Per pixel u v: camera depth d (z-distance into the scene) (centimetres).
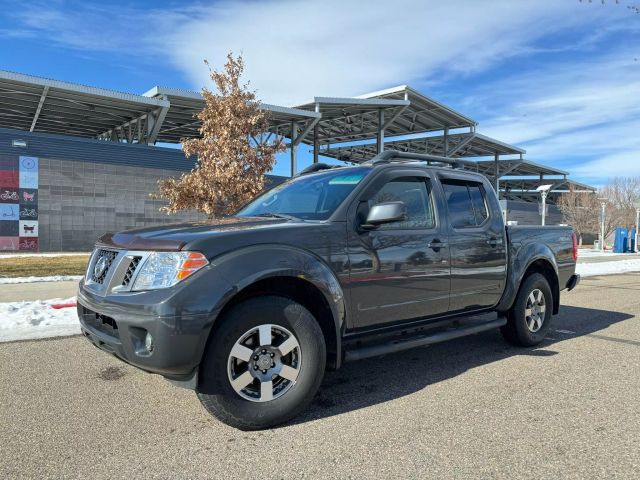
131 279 316
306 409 365
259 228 345
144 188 2556
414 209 438
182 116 3112
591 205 4775
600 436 319
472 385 421
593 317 750
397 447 302
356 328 382
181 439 314
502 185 6956
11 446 304
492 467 277
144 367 305
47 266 1512
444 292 444
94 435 319
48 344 551
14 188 2233
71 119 3086
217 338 311
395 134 4322
